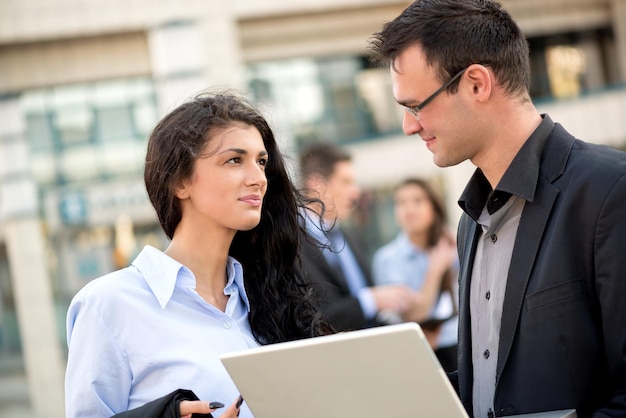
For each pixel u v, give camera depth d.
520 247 2.52
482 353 2.65
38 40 13.83
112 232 13.51
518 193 2.53
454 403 2.12
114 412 2.57
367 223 13.52
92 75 14.05
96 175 13.79
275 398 2.28
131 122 14.02
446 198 12.59
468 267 2.74
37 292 13.48
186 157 2.67
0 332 13.55
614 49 16.53
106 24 13.91
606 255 2.38
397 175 13.75
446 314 5.60
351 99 15.01
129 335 2.60
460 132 2.58
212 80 14.19
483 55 2.54
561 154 2.53
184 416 2.37
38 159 13.77
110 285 2.65
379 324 5.30
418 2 2.65
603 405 2.43
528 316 2.47
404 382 2.13
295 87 14.88
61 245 13.54
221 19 14.23
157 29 14.09
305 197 3.11
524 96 2.61
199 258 2.76
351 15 15.00
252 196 2.68
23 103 13.76
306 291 3.02
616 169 2.42
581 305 2.43
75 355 2.60
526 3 16.25
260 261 2.97
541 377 2.45
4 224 13.51
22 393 13.54
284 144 3.27
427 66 2.56
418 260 6.11
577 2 16.36
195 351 2.63
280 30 14.79
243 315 2.87
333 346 2.12
